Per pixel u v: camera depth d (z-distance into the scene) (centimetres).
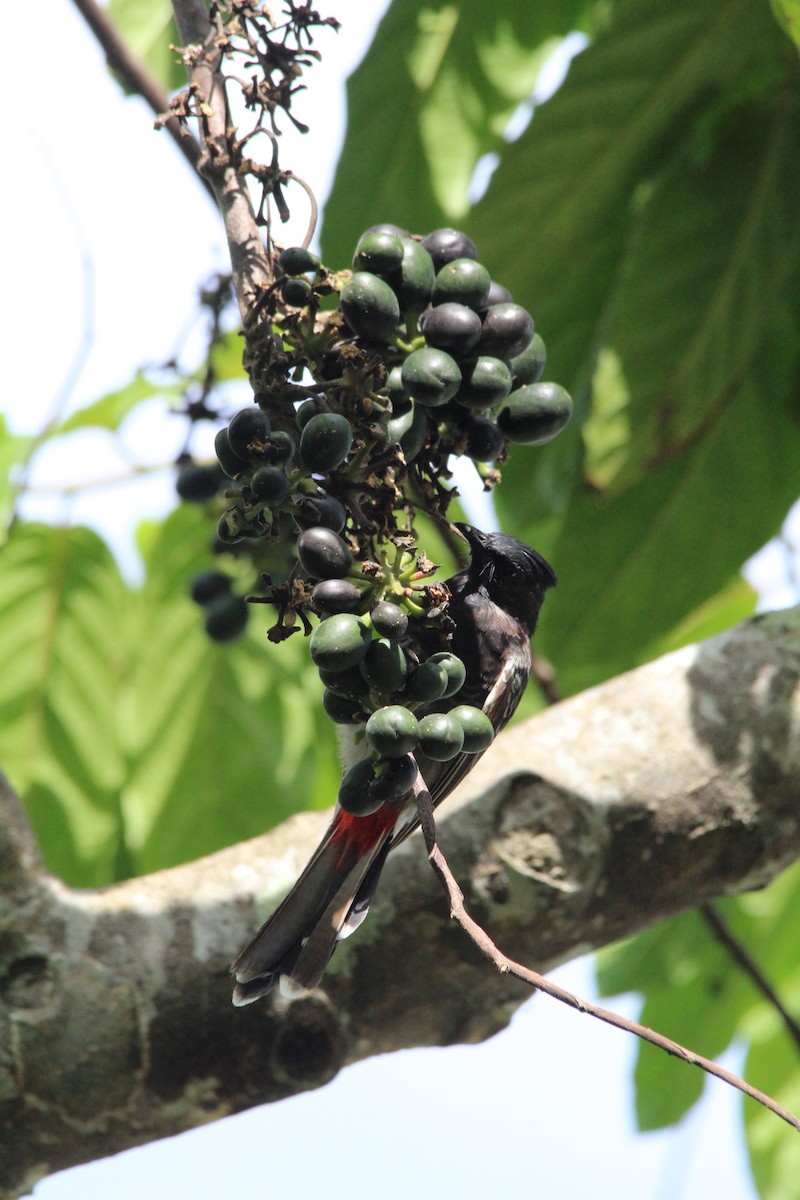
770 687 848
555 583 1055
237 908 771
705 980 1228
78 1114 725
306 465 566
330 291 614
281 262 619
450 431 652
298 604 575
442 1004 780
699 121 1023
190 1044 738
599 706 842
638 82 1006
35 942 739
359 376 587
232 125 655
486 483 672
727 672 853
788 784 832
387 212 1055
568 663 1178
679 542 1147
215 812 1109
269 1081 745
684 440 1041
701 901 839
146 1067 731
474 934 521
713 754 825
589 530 1147
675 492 1138
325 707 604
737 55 997
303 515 580
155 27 1086
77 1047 724
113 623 1108
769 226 1032
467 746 584
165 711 1108
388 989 768
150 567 1116
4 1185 727
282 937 754
